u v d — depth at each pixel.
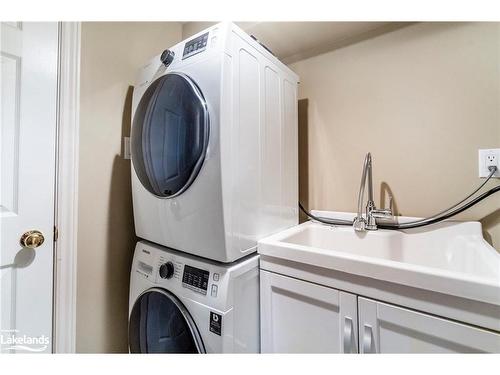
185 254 1.01
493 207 1.04
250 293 0.96
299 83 1.56
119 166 1.39
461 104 1.09
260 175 1.03
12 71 1.00
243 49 0.93
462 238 1.04
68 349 1.16
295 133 1.34
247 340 0.93
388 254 1.14
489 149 1.03
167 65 1.04
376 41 1.31
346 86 1.40
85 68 1.23
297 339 0.90
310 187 1.53
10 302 1.00
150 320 1.07
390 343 0.72
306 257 0.86
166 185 0.99
